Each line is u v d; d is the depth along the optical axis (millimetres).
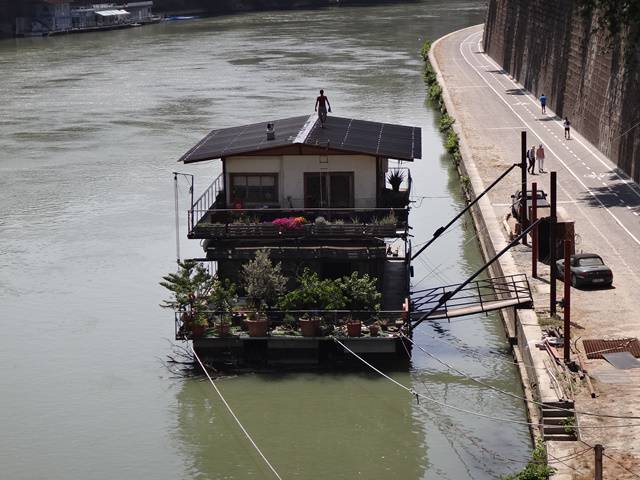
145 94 186250
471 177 108312
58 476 54406
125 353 69188
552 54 153875
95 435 58656
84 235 96250
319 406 60969
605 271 71562
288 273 68438
